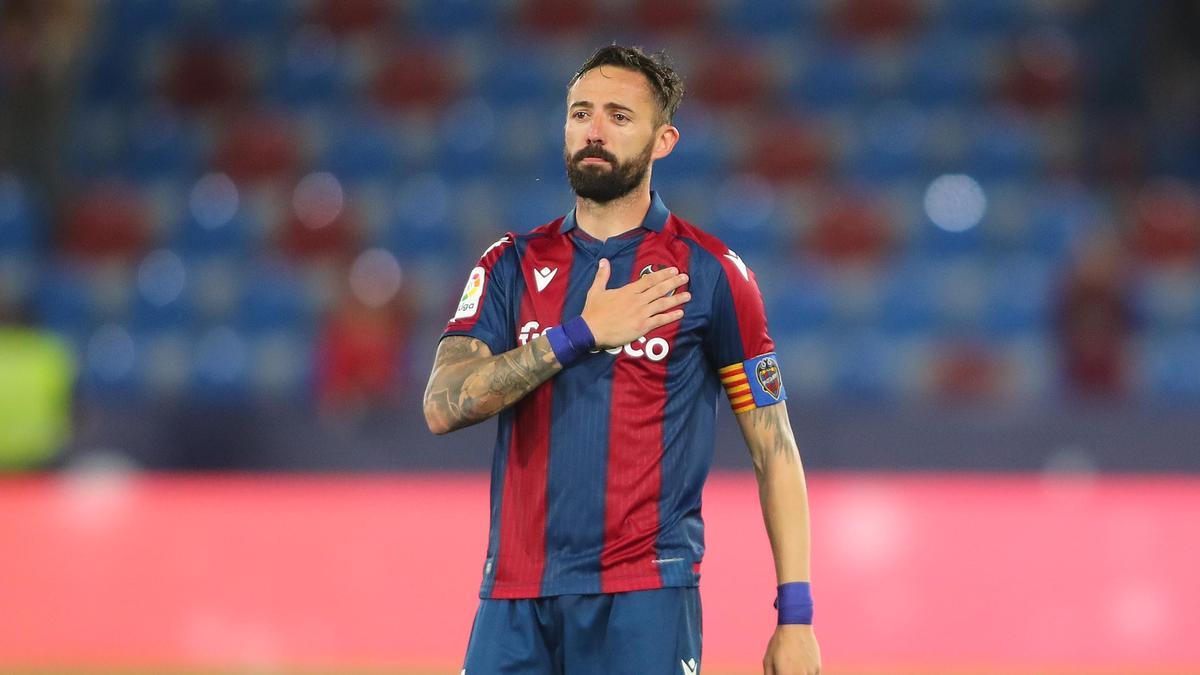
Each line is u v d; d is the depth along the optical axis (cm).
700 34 5472
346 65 5431
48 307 4578
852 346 4231
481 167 5097
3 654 2486
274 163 5147
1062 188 4925
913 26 5434
